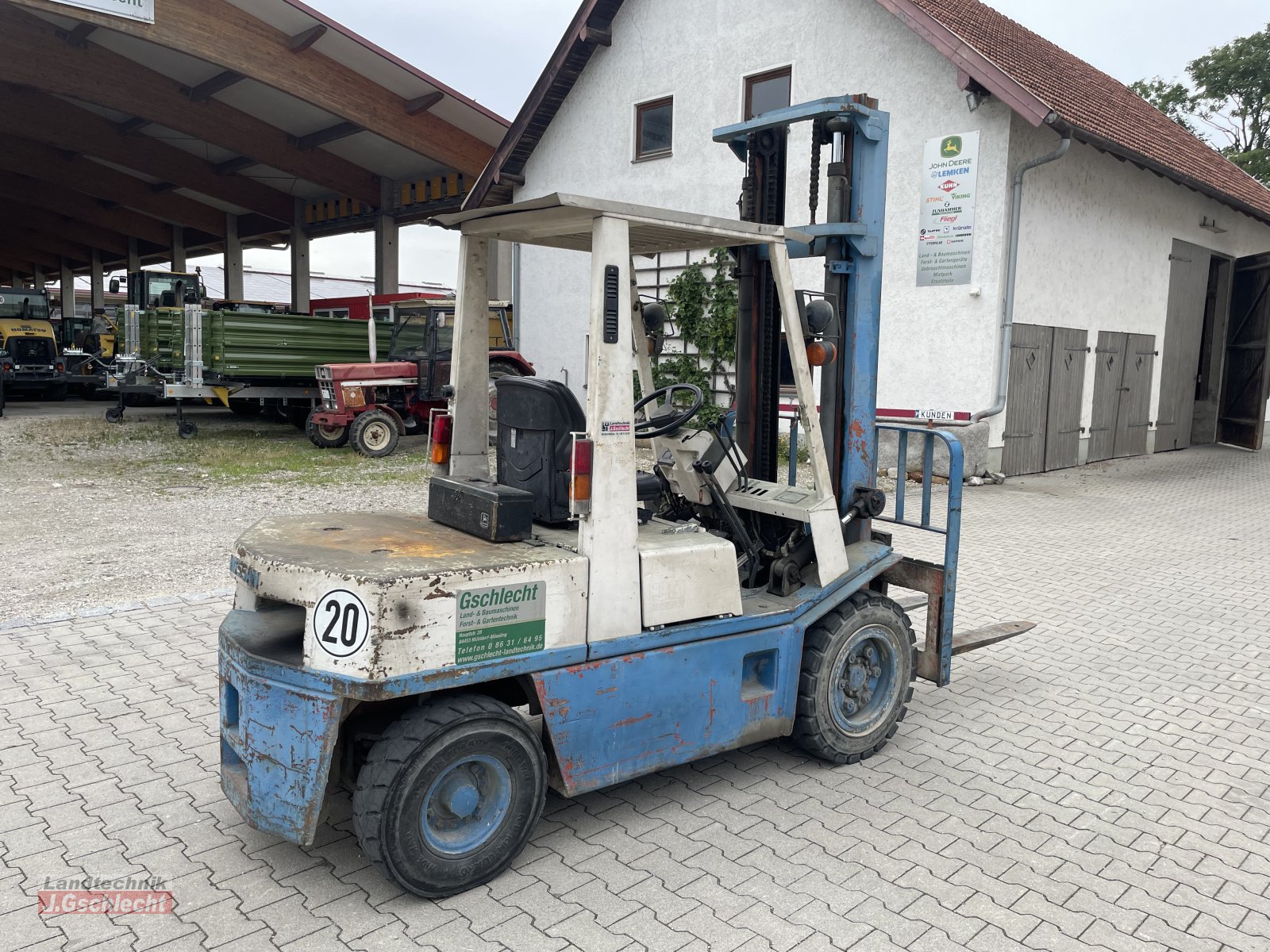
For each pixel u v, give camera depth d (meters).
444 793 3.25
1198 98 38.22
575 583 3.40
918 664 4.93
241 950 2.98
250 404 22.53
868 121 4.42
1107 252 15.07
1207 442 20.00
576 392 18.88
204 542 8.68
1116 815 3.98
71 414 21.80
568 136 17.97
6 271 56.09
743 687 4.06
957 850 3.66
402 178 25.94
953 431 13.04
